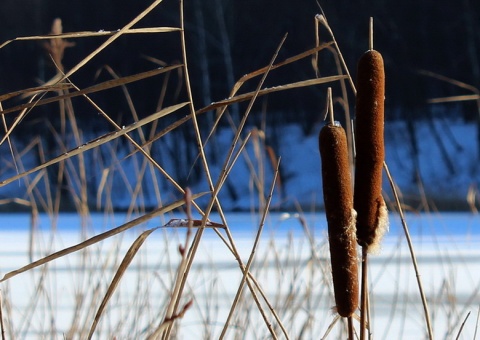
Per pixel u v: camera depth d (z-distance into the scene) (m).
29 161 20.28
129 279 5.45
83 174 4.27
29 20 25.58
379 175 1.63
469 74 27.53
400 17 27.75
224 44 27.12
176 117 23.69
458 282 6.42
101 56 24.42
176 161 22.48
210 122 23.59
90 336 1.89
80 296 3.71
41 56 24.88
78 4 25.47
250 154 23.23
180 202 1.83
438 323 4.55
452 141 26.30
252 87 27.08
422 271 6.91
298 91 25.86
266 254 4.11
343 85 3.10
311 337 3.63
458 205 21.03
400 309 5.36
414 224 12.38
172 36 25.95
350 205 1.62
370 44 1.67
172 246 8.35
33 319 4.58
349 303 1.65
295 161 24.64
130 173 20.62
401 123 27.02
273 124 25.55
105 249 7.38
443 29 27.80
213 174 22.86
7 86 25.14
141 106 24.12
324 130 1.62
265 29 27.47
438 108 27.31
